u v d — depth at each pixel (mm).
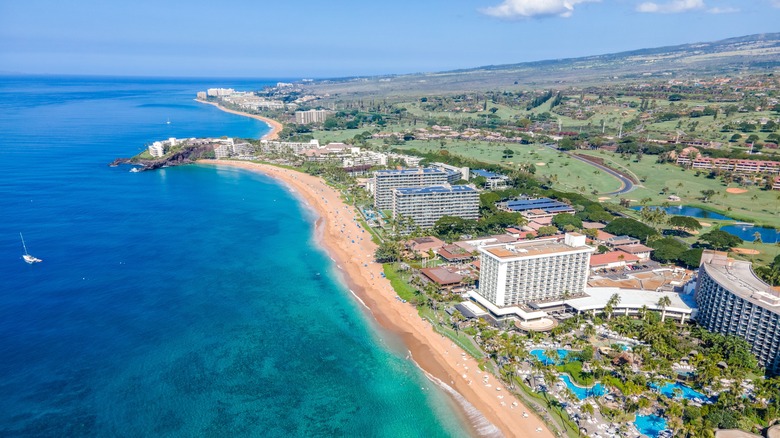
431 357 196875
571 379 177750
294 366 191250
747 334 188625
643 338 198750
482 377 182250
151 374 183000
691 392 171750
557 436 151375
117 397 169750
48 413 160750
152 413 162875
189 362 191625
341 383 181625
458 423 160875
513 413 163000
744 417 153125
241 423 160000
